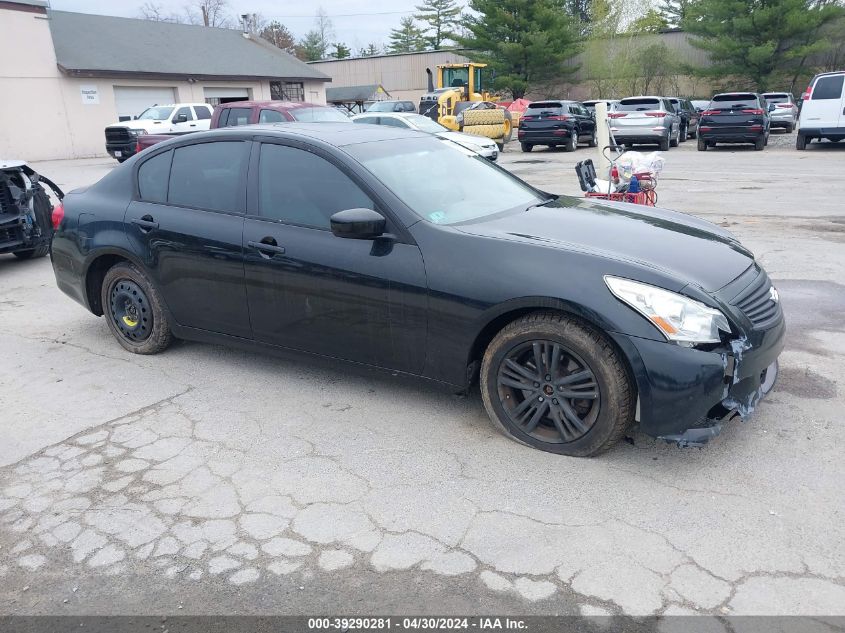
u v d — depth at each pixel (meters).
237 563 2.78
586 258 3.30
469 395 4.19
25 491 3.36
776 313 3.47
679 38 47.09
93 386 4.58
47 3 26.64
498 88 45.84
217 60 35.25
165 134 19.97
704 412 3.08
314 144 4.09
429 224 3.67
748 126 19.91
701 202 10.91
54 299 6.84
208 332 4.62
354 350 3.95
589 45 47.41
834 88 18.52
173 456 3.63
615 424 3.25
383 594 2.57
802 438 3.52
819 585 2.51
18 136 26.31
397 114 15.97
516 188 4.57
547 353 3.37
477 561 2.72
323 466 3.47
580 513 2.99
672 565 2.64
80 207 5.10
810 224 8.95
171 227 4.54
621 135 21.33
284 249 4.02
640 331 3.09
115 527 3.05
